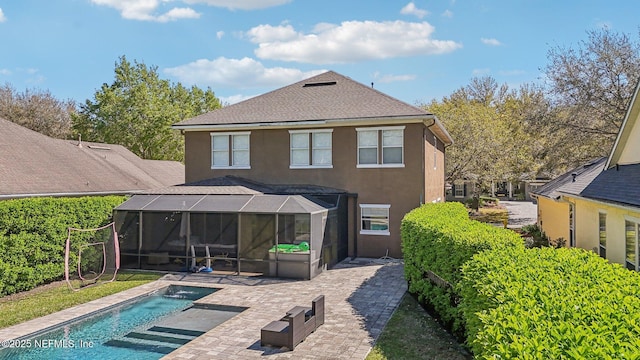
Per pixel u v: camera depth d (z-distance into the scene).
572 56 30.92
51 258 16.08
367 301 13.44
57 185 19.58
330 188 22.31
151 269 18.92
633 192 11.91
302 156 22.88
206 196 19.62
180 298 14.70
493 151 36.56
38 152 21.73
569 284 5.87
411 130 21.23
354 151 22.00
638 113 14.96
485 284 6.50
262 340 9.85
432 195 25.05
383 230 21.64
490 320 4.77
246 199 18.89
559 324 4.22
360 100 23.33
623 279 6.33
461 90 64.69
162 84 52.38
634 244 12.30
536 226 30.48
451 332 10.43
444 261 10.64
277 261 17.23
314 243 17.36
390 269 18.50
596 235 16.38
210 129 24.09
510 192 67.25
